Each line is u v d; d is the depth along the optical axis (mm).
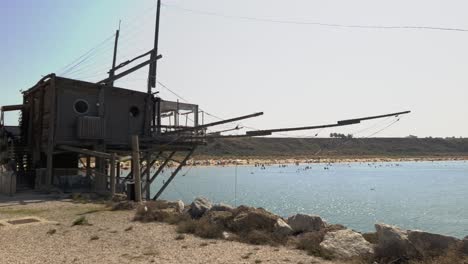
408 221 34219
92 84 27531
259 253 10227
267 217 12781
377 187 69500
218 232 12359
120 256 9977
